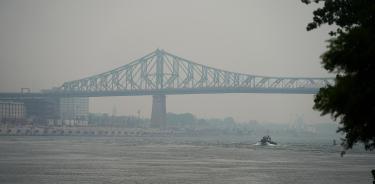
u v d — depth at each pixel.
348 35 73.88
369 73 73.06
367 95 72.00
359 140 82.81
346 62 73.94
